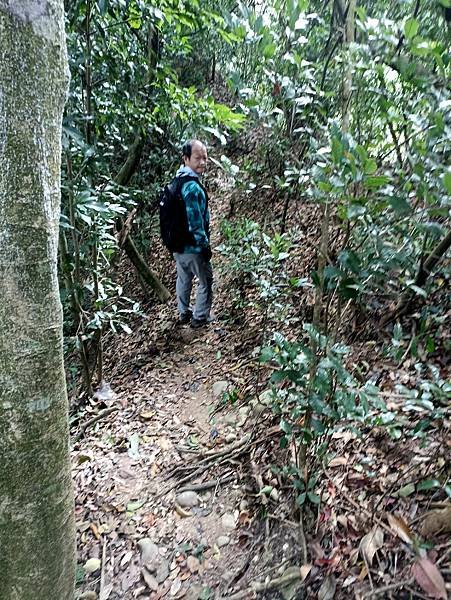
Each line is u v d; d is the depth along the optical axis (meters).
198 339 3.92
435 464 1.66
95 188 3.05
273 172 4.46
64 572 1.26
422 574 1.35
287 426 1.65
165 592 1.82
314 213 3.88
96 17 2.62
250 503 2.07
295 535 1.77
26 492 1.09
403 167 1.28
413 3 1.61
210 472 2.37
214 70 6.19
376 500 1.68
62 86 0.98
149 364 3.84
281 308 2.99
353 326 2.55
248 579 1.74
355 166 0.97
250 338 3.47
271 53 1.24
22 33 0.87
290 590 1.59
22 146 0.91
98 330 3.38
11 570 1.15
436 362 2.04
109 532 2.17
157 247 6.36
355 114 1.60
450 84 1.05
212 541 1.97
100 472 2.59
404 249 1.32
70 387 3.68
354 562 1.53
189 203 3.48
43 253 1.00
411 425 1.85
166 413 3.04
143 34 3.83
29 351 1.01
